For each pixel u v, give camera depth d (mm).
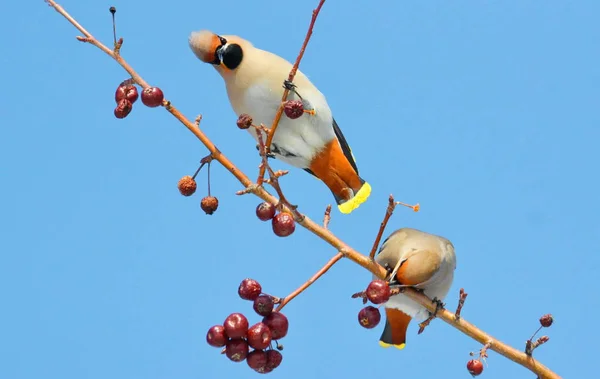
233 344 7684
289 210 8461
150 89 8148
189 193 8422
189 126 8289
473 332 9242
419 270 10562
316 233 8531
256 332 7629
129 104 8211
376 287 8180
